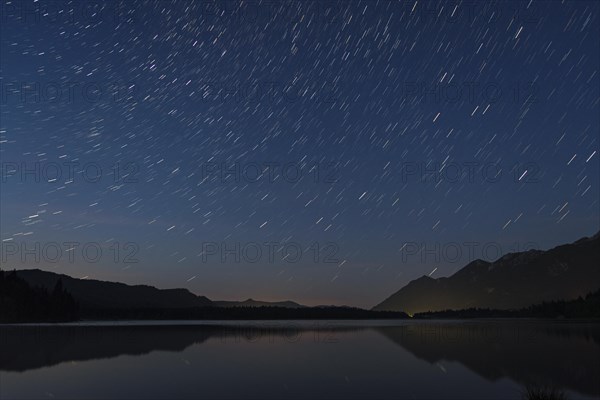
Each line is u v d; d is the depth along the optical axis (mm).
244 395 27734
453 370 36844
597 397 26844
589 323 129125
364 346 56344
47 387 29641
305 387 29969
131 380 32031
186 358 43656
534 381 32250
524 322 147375
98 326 114562
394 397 27547
